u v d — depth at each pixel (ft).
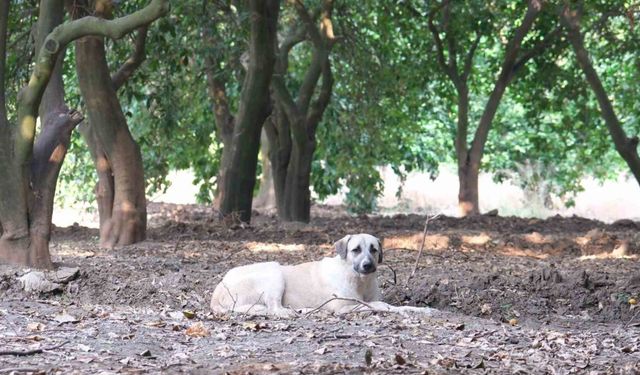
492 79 95.71
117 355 26.27
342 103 85.92
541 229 70.85
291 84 81.92
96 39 52.54
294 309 35.17
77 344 27.35
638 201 120.57
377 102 82.89
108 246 53.98
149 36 63.57
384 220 77.25
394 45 84.79
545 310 38.63
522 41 89.40
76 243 56.65
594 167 110.32
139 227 54.85
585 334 32.45
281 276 35.63
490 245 57.00
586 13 81.82
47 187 42.50
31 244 42.04
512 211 108.37
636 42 82.38
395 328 31.78
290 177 75.97
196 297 39.27
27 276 39.47
